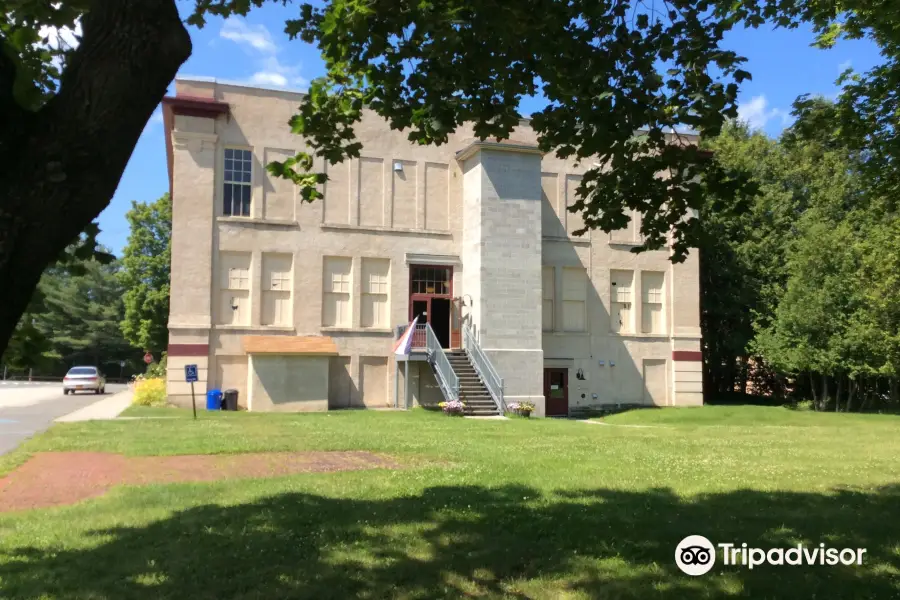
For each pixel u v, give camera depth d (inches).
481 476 398.6
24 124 115.6
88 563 235.0
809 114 383.6
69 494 368.2
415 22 234.2
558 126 255.4
